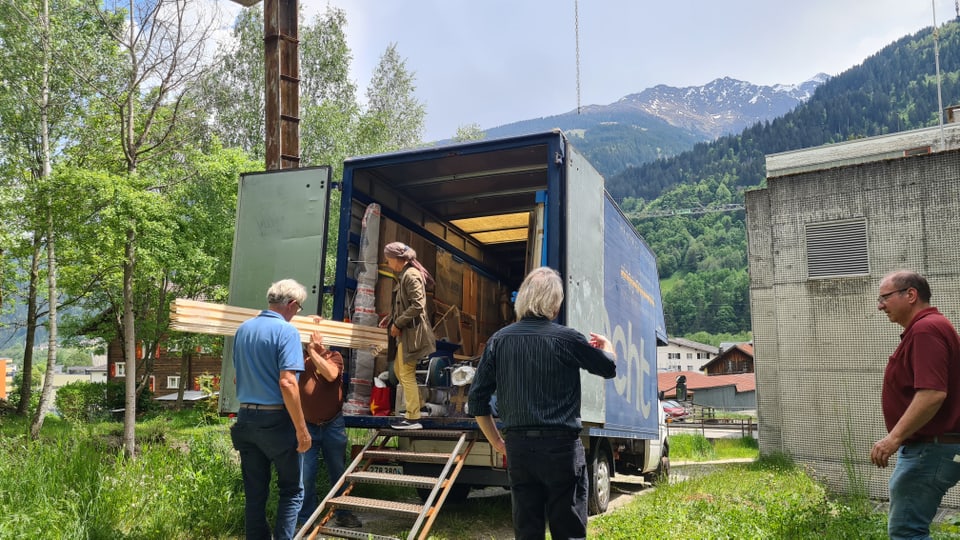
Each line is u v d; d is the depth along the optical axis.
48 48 13.66
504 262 11.33
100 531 4.77
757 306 13.46
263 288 6.74
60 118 17.38
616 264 8.16
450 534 6.13
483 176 8.03
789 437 11.48
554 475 3.31
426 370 6.97
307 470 5.57
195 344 23.66
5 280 20.17
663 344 11.62
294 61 9.07
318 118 22.84
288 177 6.90
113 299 20.94
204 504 5.48
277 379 4.45
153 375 42.94
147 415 24.62
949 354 3.57
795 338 11.65
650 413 9.87
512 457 3.38
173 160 13.48
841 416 11.05
